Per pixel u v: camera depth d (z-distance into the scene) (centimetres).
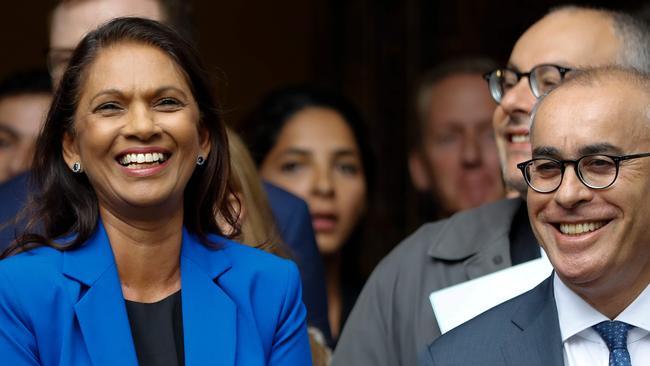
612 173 614
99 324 614
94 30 638
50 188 645
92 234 636
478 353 644
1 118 1052
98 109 622
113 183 620
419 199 1481
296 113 1066
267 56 1535
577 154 617
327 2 1536
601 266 618
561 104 625
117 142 618
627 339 633
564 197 616
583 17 780
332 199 1055
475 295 719
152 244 636
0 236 745
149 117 618
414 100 1176
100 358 607
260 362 632
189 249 651
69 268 623
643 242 619
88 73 626
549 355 635
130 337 617
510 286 718
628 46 773
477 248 773
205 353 626
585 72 635
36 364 607
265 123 1070
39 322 608
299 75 1539
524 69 779
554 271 655
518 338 643
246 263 659
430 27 1492
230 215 681
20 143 1052
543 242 636
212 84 654
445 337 658
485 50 1462
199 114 651
